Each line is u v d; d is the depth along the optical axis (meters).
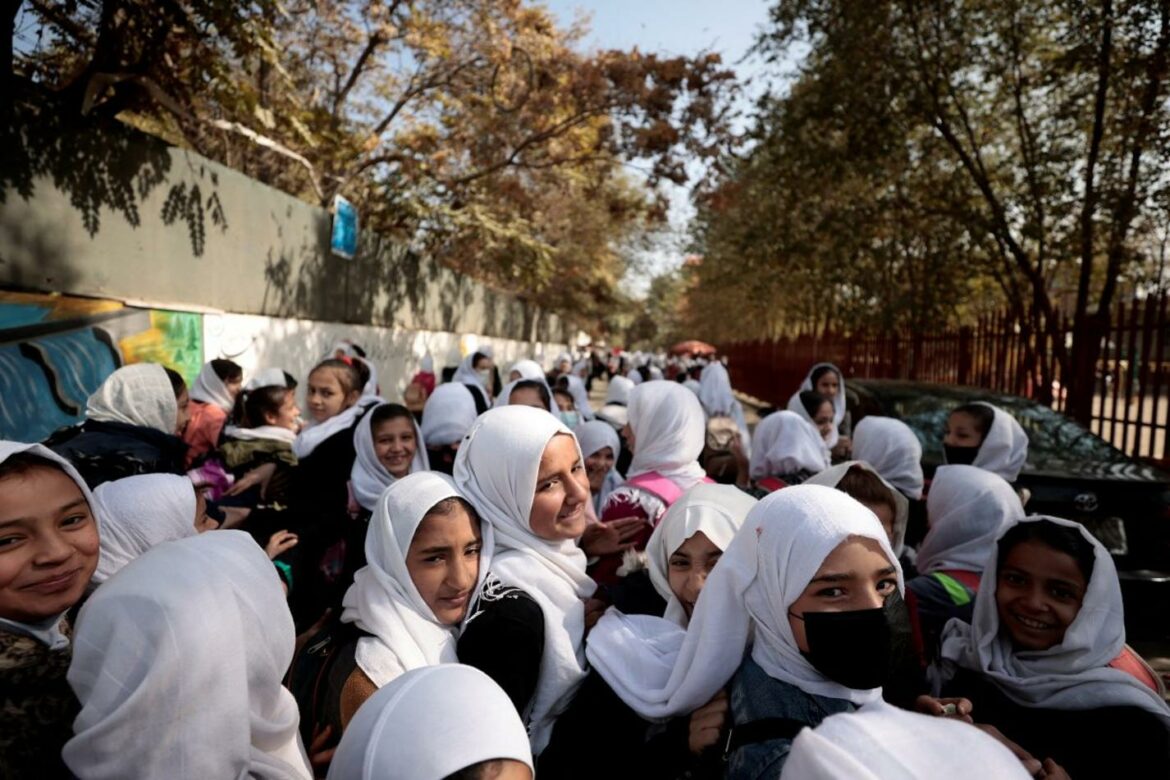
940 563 2.80
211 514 3.23
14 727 1.17
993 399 5.73
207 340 6.89
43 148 5.02
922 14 9.22
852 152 9.81
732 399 8.46
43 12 5.25
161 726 1.17
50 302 5.05
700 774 1.58
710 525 1.99
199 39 5.56
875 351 14.25
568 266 26.47
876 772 0.87
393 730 1.21
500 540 2.04
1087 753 1.89
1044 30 8.75
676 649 1.87
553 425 2.13
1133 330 7.19
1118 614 1.99
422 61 13.19
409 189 13.05
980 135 9.98
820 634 1.49
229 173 7.29
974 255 10.54
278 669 1.40
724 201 14.30
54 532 1.38
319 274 9.61
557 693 1.84
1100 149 8.49
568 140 14.82
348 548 3.20
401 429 3.42
